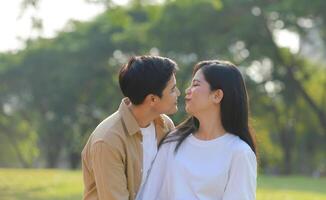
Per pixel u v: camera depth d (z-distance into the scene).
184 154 4.20
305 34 32.28
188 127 4.32
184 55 33.78
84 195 4.39
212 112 4.17
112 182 4.12
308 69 37.53
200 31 32.16
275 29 32.00
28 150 54.22
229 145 4.12
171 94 4.29
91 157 4.20
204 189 4.09
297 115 39.66
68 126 45.16
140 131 4.26
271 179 19.72
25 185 14.46
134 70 4.22
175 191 4.13
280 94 35.16
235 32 31.34
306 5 28.27
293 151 42.97
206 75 4.16
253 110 35.38
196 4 30.44
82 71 41.78
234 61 32.66
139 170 4.28
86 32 42.59
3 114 48.84
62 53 42.41
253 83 33.72
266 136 41.28
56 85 42.69
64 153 54.28
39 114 47.09
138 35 33.72
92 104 44.19
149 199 4.28
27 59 42.88
